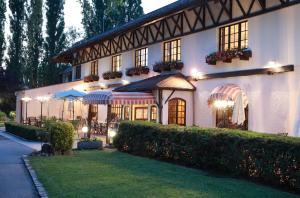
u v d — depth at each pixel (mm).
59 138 14836
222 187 8914
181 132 12453
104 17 49219
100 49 31297
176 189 8703
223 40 18422
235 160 10250
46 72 47938
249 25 16656
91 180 9742
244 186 9047
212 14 18844
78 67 36625
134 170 11242
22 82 48312
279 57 15078
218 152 10875
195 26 20000
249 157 9859
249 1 16609
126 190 8617
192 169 11492
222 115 18172
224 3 17875
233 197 7988
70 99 24188
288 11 14742
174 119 19688
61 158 13797
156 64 22453
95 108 31500
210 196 8055
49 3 47875
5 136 24219
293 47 14461
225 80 17938
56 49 48125
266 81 15672
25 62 48375
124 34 26641
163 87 18891
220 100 16641
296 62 14297
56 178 10008
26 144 19047
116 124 21688
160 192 8422
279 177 9008
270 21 15570
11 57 47438
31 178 10312
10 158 14070
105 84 30391
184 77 20656
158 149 13539
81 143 16844
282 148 8938
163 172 10930
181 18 20969
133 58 26281
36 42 48125
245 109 16641
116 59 29047
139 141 14750
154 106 21047
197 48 19922
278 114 15031
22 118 34156
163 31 22531
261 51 15969
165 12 19703
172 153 12781
